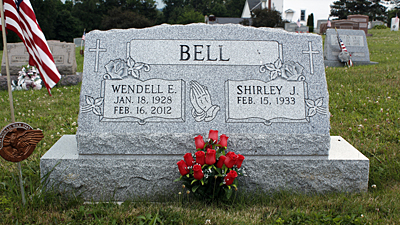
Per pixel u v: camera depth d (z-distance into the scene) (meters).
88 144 3.71
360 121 6.05
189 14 57.22
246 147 3.78
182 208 3.40
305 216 3.25
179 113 3.79
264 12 33.38
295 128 3.81
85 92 3.79
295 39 4.03
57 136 5.62
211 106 3.82
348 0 55.25
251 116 3.82
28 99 8.58
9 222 3.13
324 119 3.86
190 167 3.48
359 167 3.76
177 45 3.94
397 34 26.75
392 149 4.85
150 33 3.95
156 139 3.72
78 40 33.75
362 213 3.27
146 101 3.80
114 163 3.69
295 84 3.93
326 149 3.80
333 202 3.50
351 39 13.29
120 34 3.94
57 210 3.41
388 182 3.99
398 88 7.78
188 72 3.88
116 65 3.87
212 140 3.57
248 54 3.96
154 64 3.88
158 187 3.73
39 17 39.56
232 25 4.02
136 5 52.09
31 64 3.78
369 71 9.98
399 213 3.29
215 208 3.47
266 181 3.76
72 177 3.68
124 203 3.52
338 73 10.02
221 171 3.50
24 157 3.32
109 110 3.77
